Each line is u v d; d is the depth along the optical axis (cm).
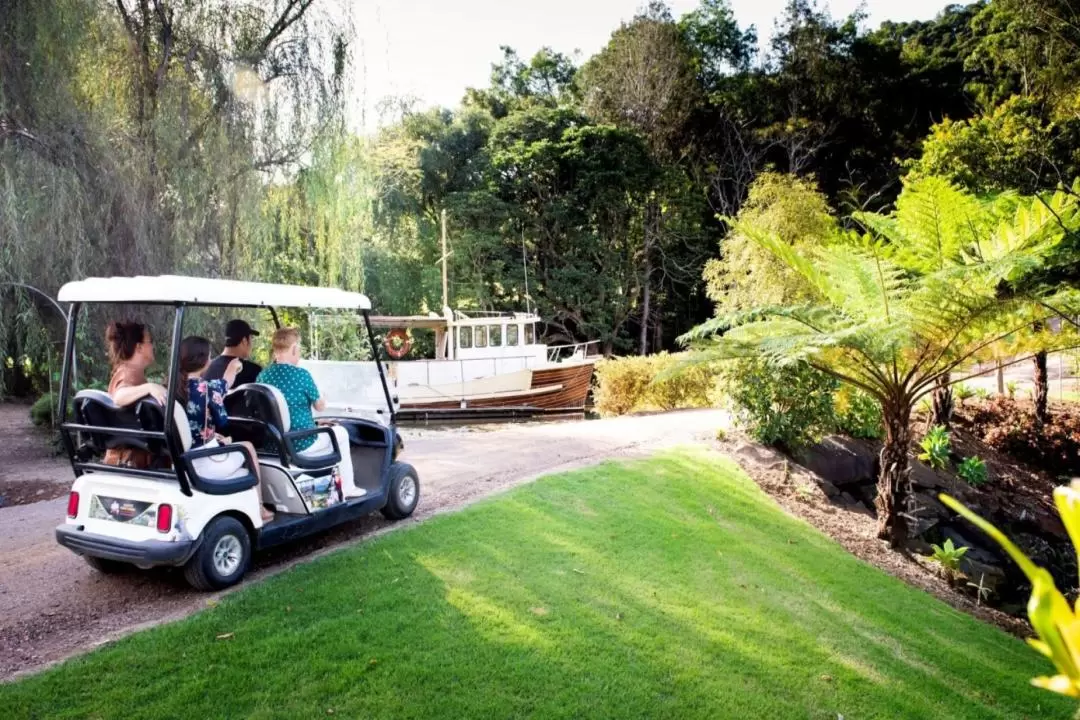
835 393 1105
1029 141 1886
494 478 858
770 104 3944
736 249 1858
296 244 1427
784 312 888
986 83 3284
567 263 3497
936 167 1902
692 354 918
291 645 416
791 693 430
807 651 488
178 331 464
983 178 1823
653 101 3869
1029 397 1853
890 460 878
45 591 510
